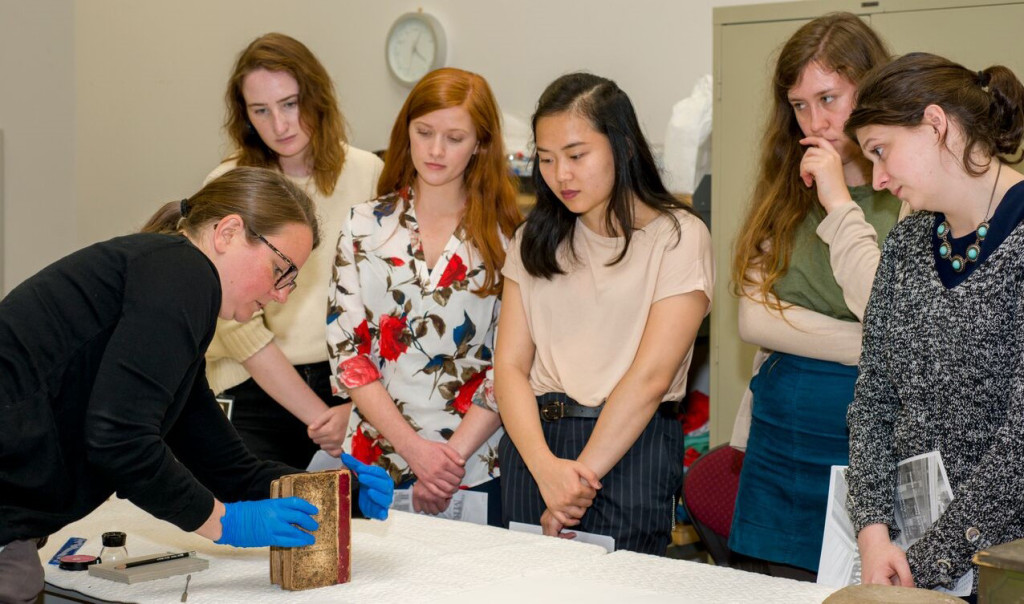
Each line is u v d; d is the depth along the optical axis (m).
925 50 2.68
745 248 2.16
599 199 2.08
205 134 5.18
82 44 5.55
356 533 1.93
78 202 5.66
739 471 2.44
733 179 2.94
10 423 1.42
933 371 1.62
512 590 1.56
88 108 5.57
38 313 1.45
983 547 1.50
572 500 2.01
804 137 2.11
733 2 3.69
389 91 4.60
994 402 1.57
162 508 1.50
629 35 3.95
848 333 1.98
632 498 2.06
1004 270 1.54
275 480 1.63
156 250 1.50
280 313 2.61
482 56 4.34
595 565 1.71
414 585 1.60
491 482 2.37
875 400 1.73
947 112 1.56
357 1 4.66
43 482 1.47
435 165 2.31
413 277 2.37
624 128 2.09
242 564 1.76
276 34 2.61
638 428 2.04
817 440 2.00
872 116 1.61
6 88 4.43
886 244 1.75
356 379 2.35
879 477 1.69
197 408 1.79
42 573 1.53
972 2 2.61
